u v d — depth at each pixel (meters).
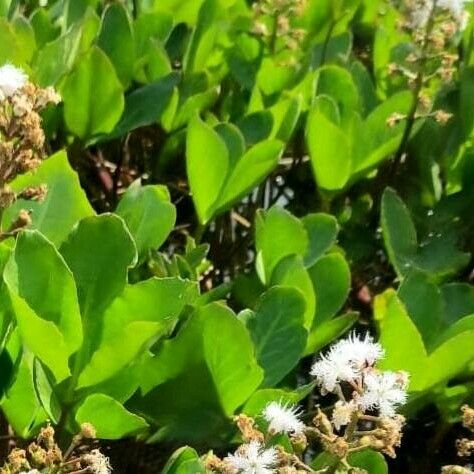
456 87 0.75
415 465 0.62
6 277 0.46
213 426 0.51
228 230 0.72
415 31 0.72
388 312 0.52
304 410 0.62
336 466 0.44
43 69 0.66
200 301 0.56
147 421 0.52
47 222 0.54
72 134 0.68
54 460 0.45
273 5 0.76
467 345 0.52
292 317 0.53
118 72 0.70
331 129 0.66
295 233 0.58
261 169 0.62
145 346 0.47
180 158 0.74
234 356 0.49
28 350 0.50
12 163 0.50
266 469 0.44
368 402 0.44
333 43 0.82
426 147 0.74
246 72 0.76
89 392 0.49
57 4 0.78
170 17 0.76
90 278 0.49
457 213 0.71
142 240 0.57
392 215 0.65
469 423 0.48
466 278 0.73
